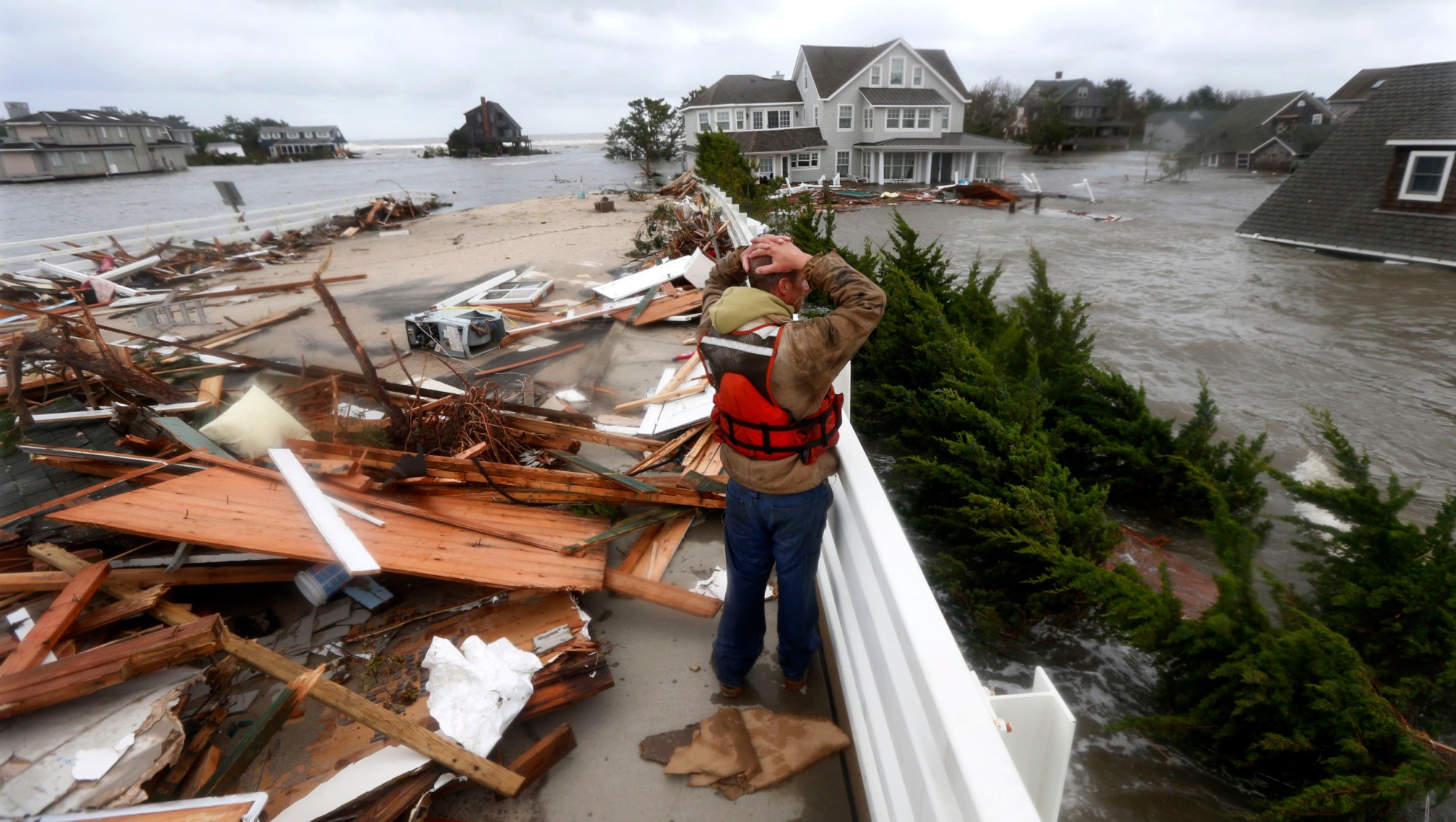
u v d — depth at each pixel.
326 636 2.89
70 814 1.78
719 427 2.26
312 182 58.53
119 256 14.27
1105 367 10.50
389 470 3.79
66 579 2.79
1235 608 3.24
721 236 13.21
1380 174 22.42
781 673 2.84
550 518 3.70
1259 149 62.41
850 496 2.34
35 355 4.53
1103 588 3.44
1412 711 3.09
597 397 6.21
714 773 2.37
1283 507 6.29
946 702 1.43
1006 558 4.13
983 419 4.56
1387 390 10.98
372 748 2.32
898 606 1.73
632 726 2.59
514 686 2.47
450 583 3.21
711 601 3.16
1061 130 82.38
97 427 4.61
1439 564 3.43
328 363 7.48
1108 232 28.50
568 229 18.33
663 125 68.50
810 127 49.19
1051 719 1.75
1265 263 21.38
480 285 10.62
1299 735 2.87
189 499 3.02
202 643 2.12
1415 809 2.72
